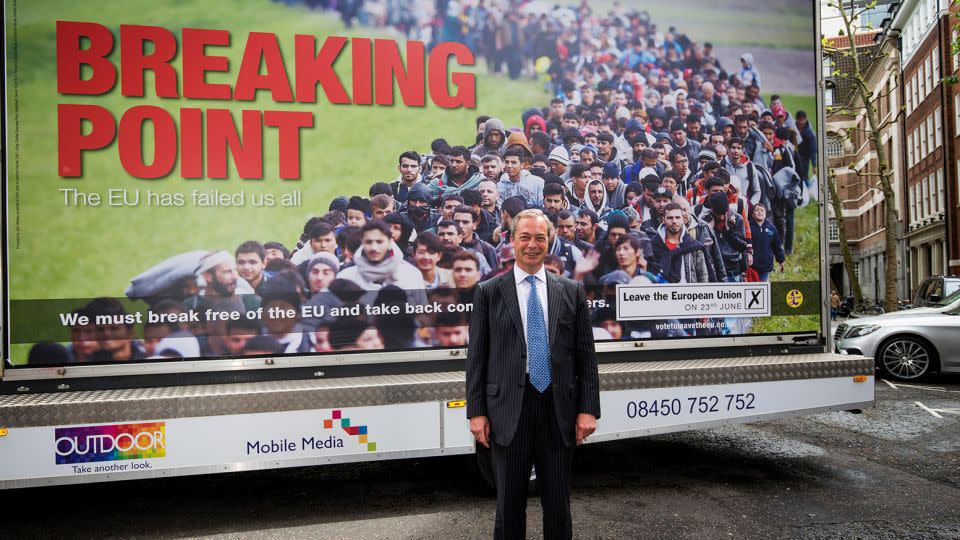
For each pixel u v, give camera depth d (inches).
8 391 166.7
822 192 224.1
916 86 1502.2
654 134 208.1
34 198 166.4
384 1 188.1
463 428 185.2
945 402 352.8
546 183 198.5
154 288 173.2
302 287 181.8
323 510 191.2
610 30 205.0
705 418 203.3
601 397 195.2
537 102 198.4
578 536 170.2
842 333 458.0
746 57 217.6
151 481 220.1
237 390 172.9
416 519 183.2
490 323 137.6
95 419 163.9
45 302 167.3
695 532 173.2
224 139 177.5
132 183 171.9
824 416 316.2
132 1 172.1
